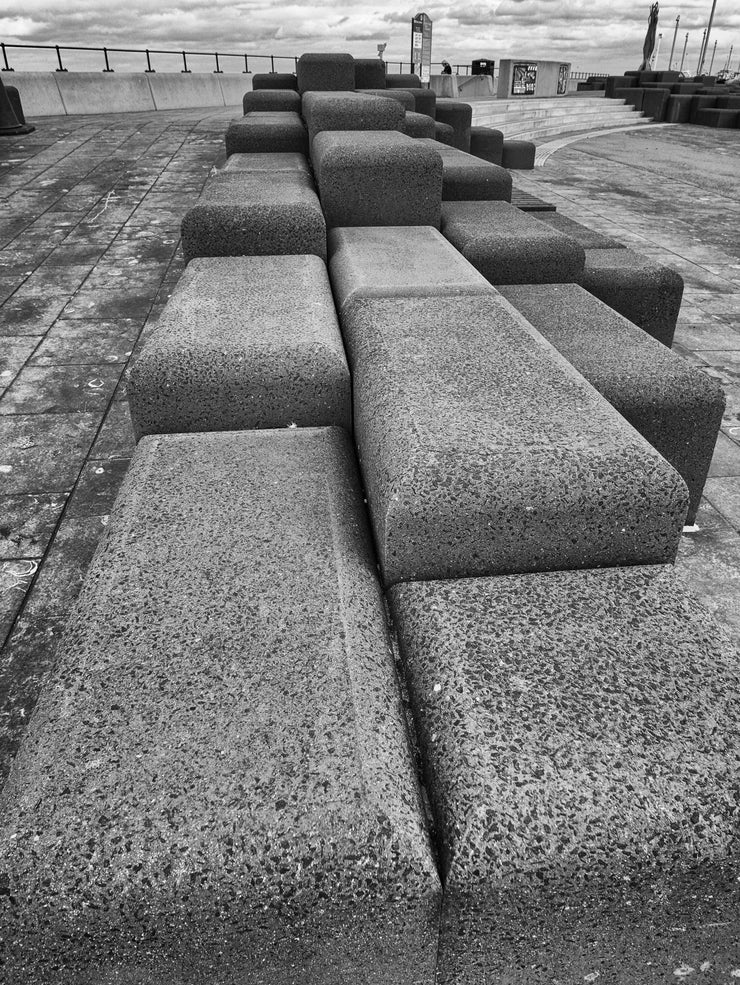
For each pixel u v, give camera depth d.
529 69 33.62
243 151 6.76
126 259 6.85
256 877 0.96
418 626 1.41
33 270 6.57
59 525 3.06
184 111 20.08
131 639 1.35
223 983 1.03
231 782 1.06
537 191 12.27
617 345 2.92
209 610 1.42
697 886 1.04
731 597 2.72
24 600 2.60
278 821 1.00
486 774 1.08
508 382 1.91
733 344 5.62
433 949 1.04
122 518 1.74
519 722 1.16
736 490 3.46
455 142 12.11
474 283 2.80
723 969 1.13
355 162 3.92
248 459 2.04
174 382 2.17
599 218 10.28
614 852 1.00
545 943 1.06
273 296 2.73
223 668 1.28
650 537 1.56
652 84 30.97
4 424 3.93
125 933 0.96
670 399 2.64
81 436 3.80
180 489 1.88
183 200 8.95
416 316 2.43
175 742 1.13
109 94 19.44
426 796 1.14
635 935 1.07
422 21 26.98
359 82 10.61
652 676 1.25
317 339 2.31
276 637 1.35
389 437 1.67
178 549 1.62
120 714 1.18
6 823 1.01
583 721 1.16
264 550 1.62
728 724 1.16
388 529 1.50
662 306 4.09
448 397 1.82
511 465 1.52
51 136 13.12
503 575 1.56
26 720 2.08
